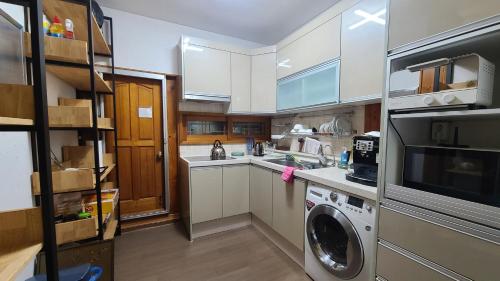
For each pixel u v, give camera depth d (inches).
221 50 106.5
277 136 119.7
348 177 60.6
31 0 26.8
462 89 34.3
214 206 98.0
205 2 90.3
